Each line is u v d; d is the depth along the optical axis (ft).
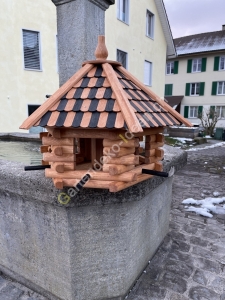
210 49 61.82
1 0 25.12
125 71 4.97
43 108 3.81
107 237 5.39
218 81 62.39
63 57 7.52
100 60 4.60
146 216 6.53
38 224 5.52
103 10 7.75
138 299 5.90
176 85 68.90
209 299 5.90
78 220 5.08
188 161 24.72
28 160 9.29
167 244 8.33
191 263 7.28
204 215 10.73
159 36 44.47
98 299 5.78
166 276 6.69
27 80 28.60
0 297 6.05
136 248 6.16
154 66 44.16
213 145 39.99
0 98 26.73
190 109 68.18
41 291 6.11
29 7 27.20
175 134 46.44
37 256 5.84
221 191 14.40
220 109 63.46
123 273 5.76
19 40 27.17
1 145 12.62
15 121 28.27
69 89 4.16
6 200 5.95
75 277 5.42
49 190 4.69
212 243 8.44
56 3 7.20
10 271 6.66
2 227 6.35
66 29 7.26
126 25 34.96
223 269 7.02
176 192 14.16
